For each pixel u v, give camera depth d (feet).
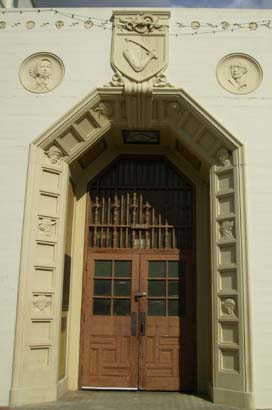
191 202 27.02
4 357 20.83
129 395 23.38
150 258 26.22
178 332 25.21
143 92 22.56
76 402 21.49
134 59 23.20
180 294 25.71
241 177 22.21
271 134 22.72
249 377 20.35
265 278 21.35
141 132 25.40
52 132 22.77
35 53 23.66
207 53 23.49
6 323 21.13
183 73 23.24
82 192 26.96
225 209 22.77
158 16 23.77
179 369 24.72
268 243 21.71
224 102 23.02
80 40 23.71
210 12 23.94
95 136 24.29
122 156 27.66
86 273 26.04
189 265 26.05
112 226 26.76
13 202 22.25
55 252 22.65
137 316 25.41
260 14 23.94
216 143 23.18
